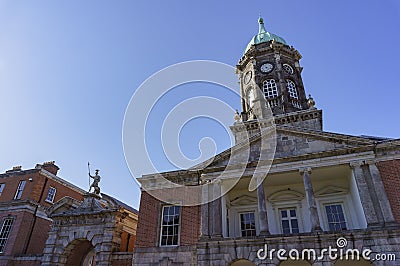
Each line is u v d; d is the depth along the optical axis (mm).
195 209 20312
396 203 16438
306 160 18938
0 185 30625
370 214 16250
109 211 22641
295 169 18875
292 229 20219
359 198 17594
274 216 20734
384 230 15328
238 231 20984
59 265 22281
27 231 27047
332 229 19500
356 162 17953
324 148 19219
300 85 31234
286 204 21000
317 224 16781
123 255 20906
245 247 17047
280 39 35562
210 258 17297
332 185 20609
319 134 19688
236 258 16906
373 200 16719
